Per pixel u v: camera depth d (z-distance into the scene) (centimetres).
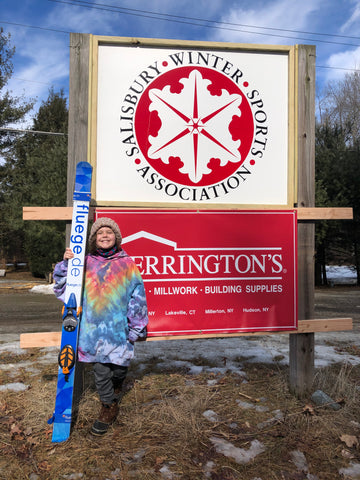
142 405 318
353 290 1352
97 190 334
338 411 310
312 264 362
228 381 373
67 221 325
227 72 350
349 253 1540
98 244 280
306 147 363
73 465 237
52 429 279
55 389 344
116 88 335
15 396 333
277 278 352
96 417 298
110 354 266
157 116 341
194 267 339
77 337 271
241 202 354
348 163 1380
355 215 1388
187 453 251
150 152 340
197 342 530
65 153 1349
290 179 359
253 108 355
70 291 269
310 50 363
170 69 342
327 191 1431
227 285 344
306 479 227
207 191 348
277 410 315
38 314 794
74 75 330
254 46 350
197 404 311
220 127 350
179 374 391
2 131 1991
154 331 332
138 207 338
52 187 1308
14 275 2036
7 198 1892
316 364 425
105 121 334
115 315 269
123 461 241
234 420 296
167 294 335
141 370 405
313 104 365
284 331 350
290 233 354
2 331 624
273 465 239
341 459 247
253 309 347
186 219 338
